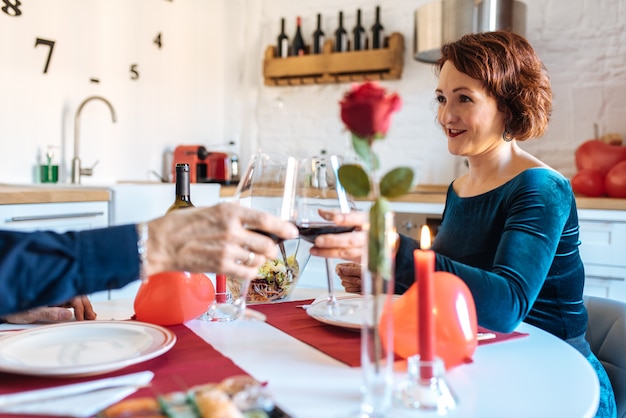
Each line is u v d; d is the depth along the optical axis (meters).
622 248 2.46
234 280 1.18
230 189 3.26
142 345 0.83
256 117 4.10
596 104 3.03
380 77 3.54
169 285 0.99
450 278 0.82
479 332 1.01
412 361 0.67
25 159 2.95
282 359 0.82
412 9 3.49
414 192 2.99
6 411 0.60
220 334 0.96
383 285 0.62
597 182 2.67
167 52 3.74
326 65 3.64
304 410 0.63
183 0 3.83
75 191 2.43
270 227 0.79
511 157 1.40
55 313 1.04
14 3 2.85
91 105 3.27
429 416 0.63
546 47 3.12
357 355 0.83
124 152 3.49
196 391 0.60
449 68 1.37
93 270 0.74
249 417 0.57
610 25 2.97
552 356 0.87
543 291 1.31
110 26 3.36
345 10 3.71
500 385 0.74
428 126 3.48
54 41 3.05
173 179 3.66
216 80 4.13
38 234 0.76
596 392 0.71
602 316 1.38
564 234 1.30
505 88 1.32
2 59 2.82
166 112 3.76
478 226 1.33
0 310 0.72
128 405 0.58
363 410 0.61
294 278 1.22
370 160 0.62
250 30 4.06
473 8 2.69
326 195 0.96
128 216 2.67
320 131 3.86
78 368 0.70
